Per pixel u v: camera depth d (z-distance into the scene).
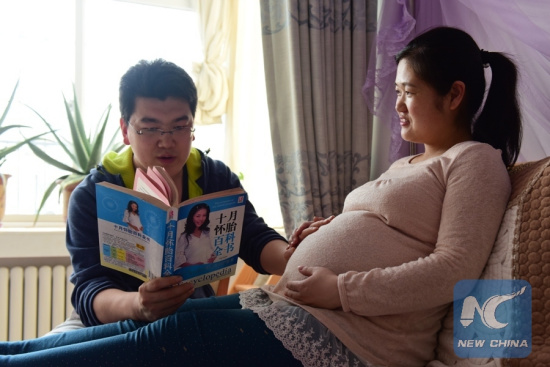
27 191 2.54
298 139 1.95
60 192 2.34
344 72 2.05
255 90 2.48
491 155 1.07
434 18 1.92
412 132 1.23
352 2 2.07
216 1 2.54
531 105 1.54
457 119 1.20
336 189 2.01
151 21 2.65
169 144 1.34
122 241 1.07
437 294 0.97
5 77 2.50
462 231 0.99
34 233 2.21
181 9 2.67
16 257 2.27
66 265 2.36
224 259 1.14
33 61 2.54
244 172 2.51
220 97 2.55
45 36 2.56
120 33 2.63
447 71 1.17
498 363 0.94
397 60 1.27
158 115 1.32
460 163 1.06
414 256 1.05
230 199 1.10
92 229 1.35
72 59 2.58
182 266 1.07
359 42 2.04
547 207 0.96
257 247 1.51
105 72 2.62
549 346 0.90
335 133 2.04
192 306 1.20
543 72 1.53
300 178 1.96
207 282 1.14
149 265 1.04
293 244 1.32
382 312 0.98
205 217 1.07
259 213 2.51
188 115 1.36
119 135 2.61
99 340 0.97
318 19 1.98
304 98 1.98
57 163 2.32
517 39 1.58
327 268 1.07
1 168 2.49
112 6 2.62
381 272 0.99
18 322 2.21
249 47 2.48
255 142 2.50
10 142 2.51
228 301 1.23
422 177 1.10
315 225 1.30
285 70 2.02
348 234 1.09
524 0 1.52
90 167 2.35
